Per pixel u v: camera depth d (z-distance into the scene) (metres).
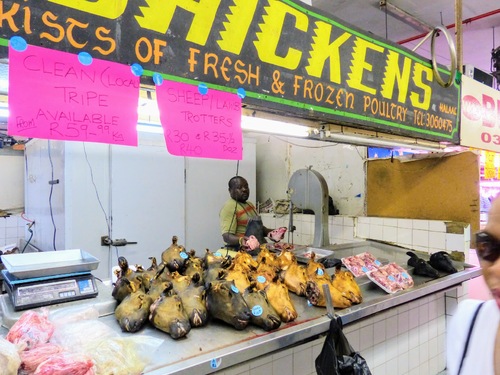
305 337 1.38
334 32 1.56
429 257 2.69
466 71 3.18
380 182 3.44
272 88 1.35
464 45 4.72
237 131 1.23
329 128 1.77
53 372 0.88
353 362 1.41
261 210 4.86
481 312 0.82
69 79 0.90
